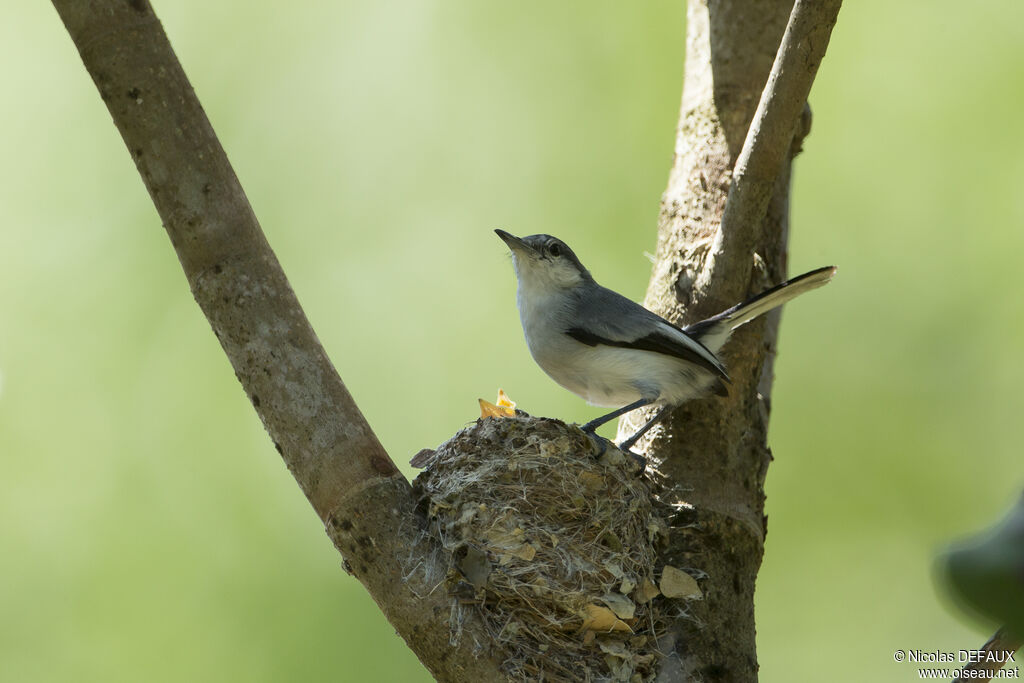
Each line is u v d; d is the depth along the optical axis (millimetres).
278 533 12531
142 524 12344
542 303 8539
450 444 7125
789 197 8844
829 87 14055
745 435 7590
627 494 6859
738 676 6434
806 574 12711
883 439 13102
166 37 6004
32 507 12242
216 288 5879
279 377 5824
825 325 13719
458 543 6293
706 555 6871
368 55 15117
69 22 5934
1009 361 12961
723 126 8594
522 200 14336
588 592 6281
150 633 11680
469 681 5641
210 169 5953
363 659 11398
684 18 14445
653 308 8352
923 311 13391
